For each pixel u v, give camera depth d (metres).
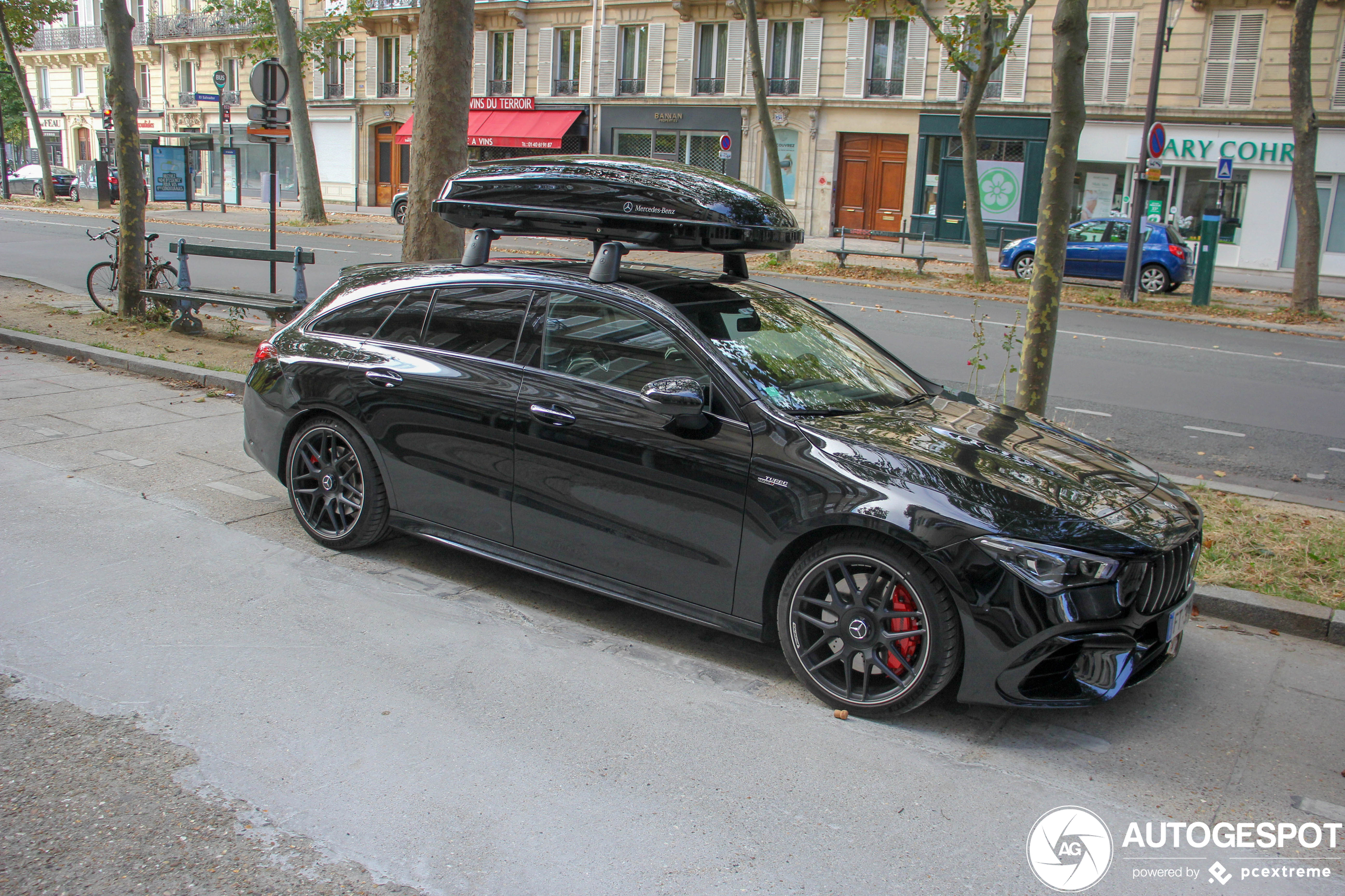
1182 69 27.64
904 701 3.75
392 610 4.63
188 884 2.73
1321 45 26.00
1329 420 9.77
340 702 3.77
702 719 3.79
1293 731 3.91
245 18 40.69
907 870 2.94
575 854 2.94
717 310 4.55
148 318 11.68
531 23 36.34
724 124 33.50
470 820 3.08
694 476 4.07
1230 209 27.88
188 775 3.25
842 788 3.36
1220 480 7.64
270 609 4.56
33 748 3.36
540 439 4.46
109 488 6.15
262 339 11.25
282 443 5.41
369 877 2.80
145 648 4.12
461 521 4.80
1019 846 3.09
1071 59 6.09
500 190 4.91
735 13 32.62
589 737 3.61
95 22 51.44
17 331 10.71
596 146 35.91
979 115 29.86
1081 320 16.86
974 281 21.20
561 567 4.52
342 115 41.41
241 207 39.59
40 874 2.74
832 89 31.78
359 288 5.35
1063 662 3.65
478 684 3.97
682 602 4.20
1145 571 3.64
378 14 38.97
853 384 4.56
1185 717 3.99
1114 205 29.11
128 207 11.64
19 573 4.81
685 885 2.82
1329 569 5.42
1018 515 3.63
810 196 32.72
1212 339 15.19
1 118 39.25
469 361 4.75
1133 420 9.51
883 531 3.66
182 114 46.28
